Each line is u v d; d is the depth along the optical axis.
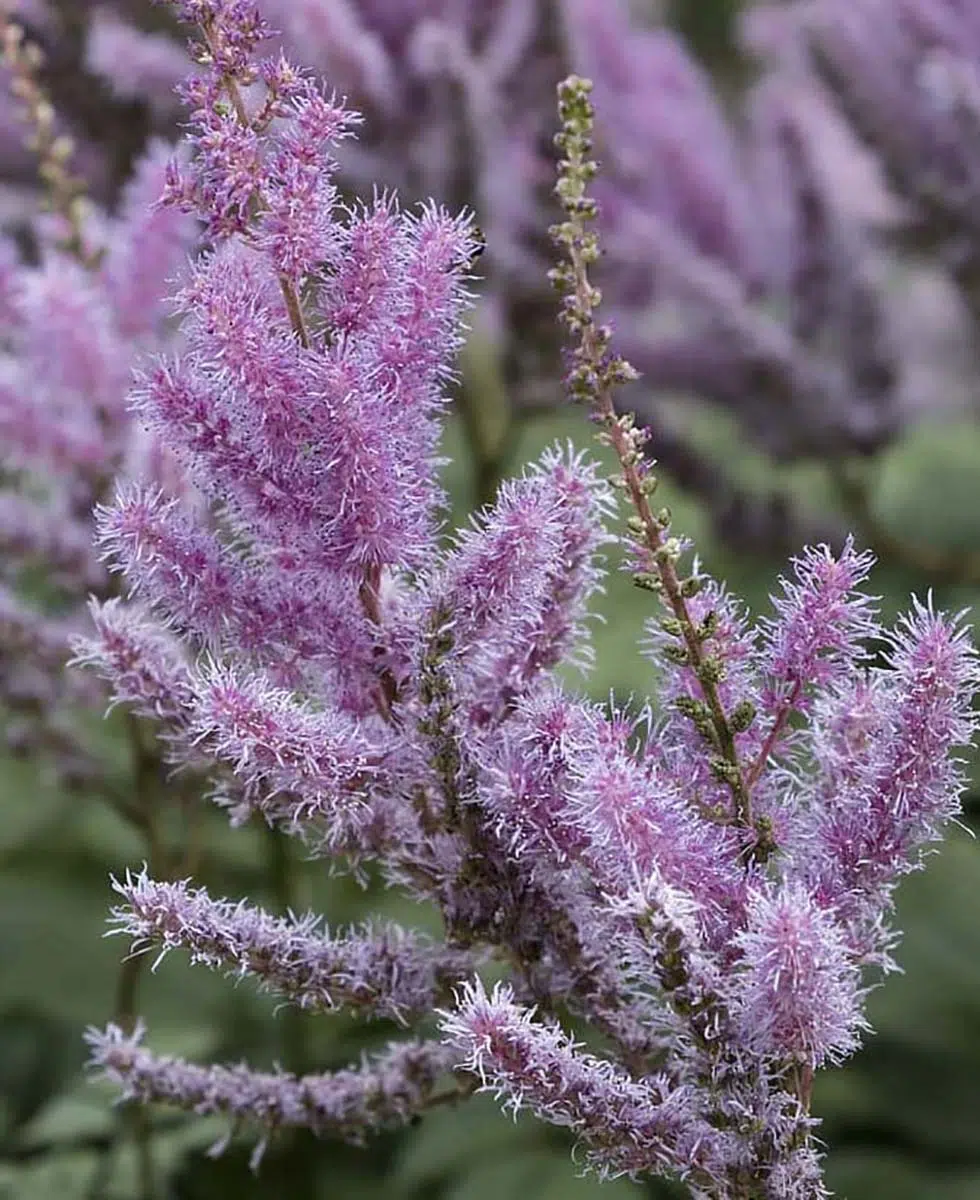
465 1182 0.92
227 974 0.56
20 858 1.09
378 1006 0.56
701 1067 0.54
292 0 0.91
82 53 1.01
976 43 1.12
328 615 0.56
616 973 0.56
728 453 1.36
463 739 0.55
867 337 1.15
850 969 0.54
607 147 1.13
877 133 1.14
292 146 0.54
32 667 0.79
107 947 1.03
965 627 0.54
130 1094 0.59
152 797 0.82
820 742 0.56
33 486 0.83
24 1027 1.04
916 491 1.25
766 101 1.21
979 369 1.22
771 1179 0.54
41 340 0.77
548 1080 0.53
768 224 1.16
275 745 0.54
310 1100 0.59
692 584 0.54
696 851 0.54
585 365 0.54
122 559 0.56
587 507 0.56
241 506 0.56
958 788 0.55
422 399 0.55
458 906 0.56
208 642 0.56
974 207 1.14
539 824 0.54
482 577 0.55
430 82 0.99
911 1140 0.98
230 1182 0.93
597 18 1.13
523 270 1.02
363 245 0.55
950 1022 0.97
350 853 0.57
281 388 0.54
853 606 0.55
